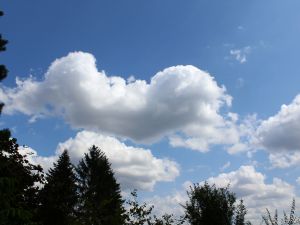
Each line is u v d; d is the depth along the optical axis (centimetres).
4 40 2055
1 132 1725
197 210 2431
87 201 1833
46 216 2292
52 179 2131
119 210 1819
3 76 2000
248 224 1196
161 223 1923
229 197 2398
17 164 1708
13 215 537
